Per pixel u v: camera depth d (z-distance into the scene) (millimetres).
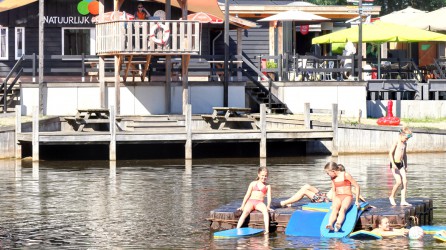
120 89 63094
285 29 79375
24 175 47406
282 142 58344
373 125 57406
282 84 66000
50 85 62219
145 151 57375
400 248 30078
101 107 62250
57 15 68812
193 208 37250
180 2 61906
